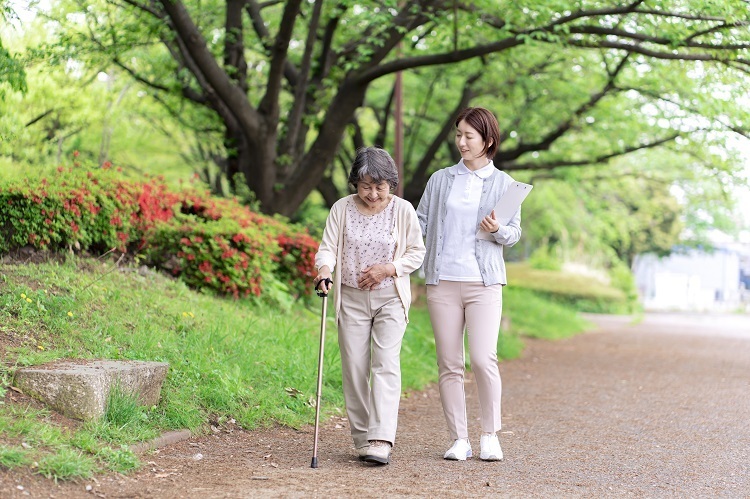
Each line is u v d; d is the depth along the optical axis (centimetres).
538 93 1532
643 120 1430
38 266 693
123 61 1281
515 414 715
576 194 2372
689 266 4856
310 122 1284
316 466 477
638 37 980
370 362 500
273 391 630
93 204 754
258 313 872
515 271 3409
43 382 473
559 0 923
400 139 1303
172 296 776
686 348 1501
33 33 1105
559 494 436
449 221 514
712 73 1048
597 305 3173
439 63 1102
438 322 514
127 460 441
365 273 484
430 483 447
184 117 1466
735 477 491
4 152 977
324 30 1295
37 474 400
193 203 953
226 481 434
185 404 546
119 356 565
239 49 1249
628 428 651
